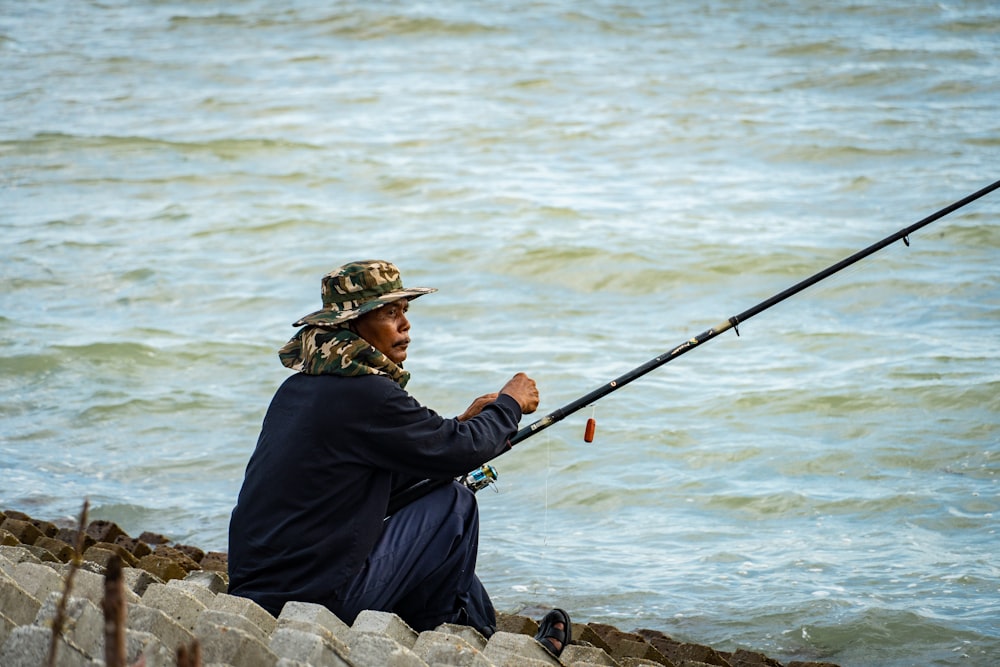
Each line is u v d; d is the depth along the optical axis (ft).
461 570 28.81
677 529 60.64
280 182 154.20
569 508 64.18
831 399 79.00
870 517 61.16
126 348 92.27
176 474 69.31
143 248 123.54
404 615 28.94
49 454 71.82
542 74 215.72
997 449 70.03
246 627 23.71
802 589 52.47
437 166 161.89
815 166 157.07
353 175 156.87
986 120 174.09
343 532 27.09
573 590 53.47
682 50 230.89
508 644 25.72
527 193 146.30
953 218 123.54
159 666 21.18
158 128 185.47
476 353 93.25
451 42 245.86
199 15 275.59
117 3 293.84
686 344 34.65
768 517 61.98
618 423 76.48
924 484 65.10
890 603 50.67
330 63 231.91
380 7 271.28
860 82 200.44
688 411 78.59
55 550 38.55
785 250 117.80
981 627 48.37
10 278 112.06
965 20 238.68
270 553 27.14
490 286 112.06
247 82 219.00
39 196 146.72
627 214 135.44
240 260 120.06
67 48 246.68
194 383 86.17
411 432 27.04
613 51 232.53
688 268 114.11
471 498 29.45
